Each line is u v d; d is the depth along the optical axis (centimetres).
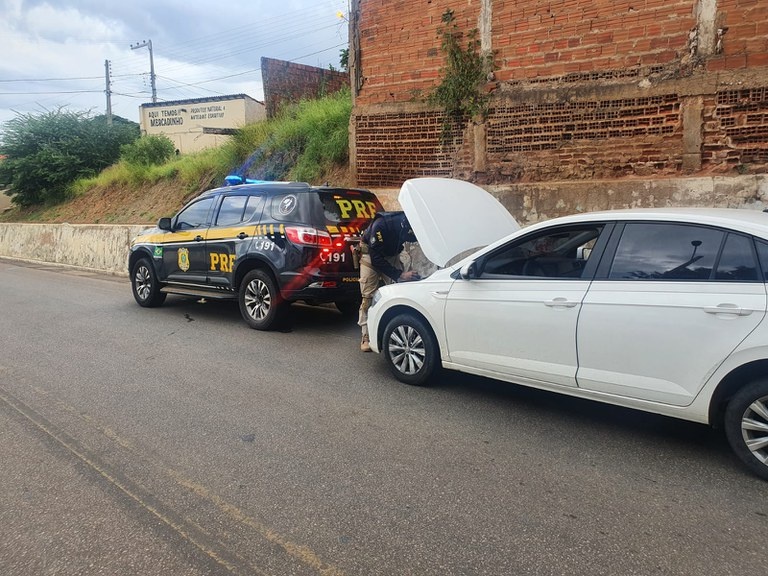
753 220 351
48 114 2325
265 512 314
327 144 1238
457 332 474
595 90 818
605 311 383
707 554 271
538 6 853
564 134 853
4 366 591
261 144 1483
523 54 876
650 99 783
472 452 385
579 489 334
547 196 859
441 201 566
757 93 715
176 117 2638
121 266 1398
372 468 363
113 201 1919
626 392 379
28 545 287
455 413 455
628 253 388
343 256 698
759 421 335
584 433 414
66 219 1975
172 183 1767
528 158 887
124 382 536
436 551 278
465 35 923
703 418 353
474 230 565
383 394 500
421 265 715
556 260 422
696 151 757
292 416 450
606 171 826
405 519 306
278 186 732
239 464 370
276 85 1909
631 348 373
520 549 278
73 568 269
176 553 280
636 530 292
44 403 482
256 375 555
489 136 917
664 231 376
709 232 358
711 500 319
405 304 515
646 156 795
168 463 372
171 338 707
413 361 517
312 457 379
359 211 741
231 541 289
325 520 306
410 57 990
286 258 690
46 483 348
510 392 504
